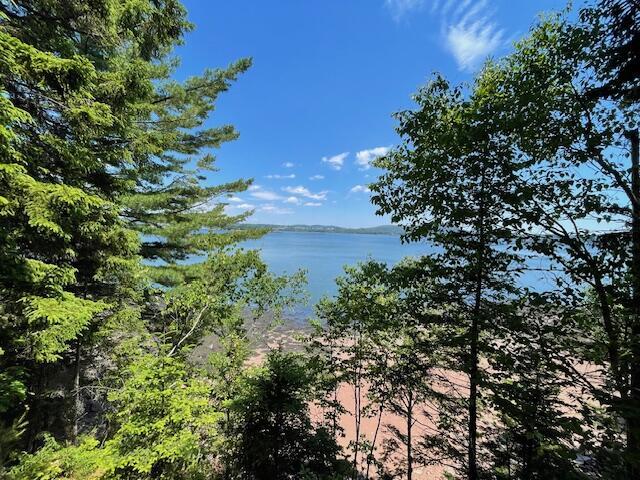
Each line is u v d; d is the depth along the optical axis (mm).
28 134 5016
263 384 6082
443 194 4973
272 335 18875
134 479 4504
